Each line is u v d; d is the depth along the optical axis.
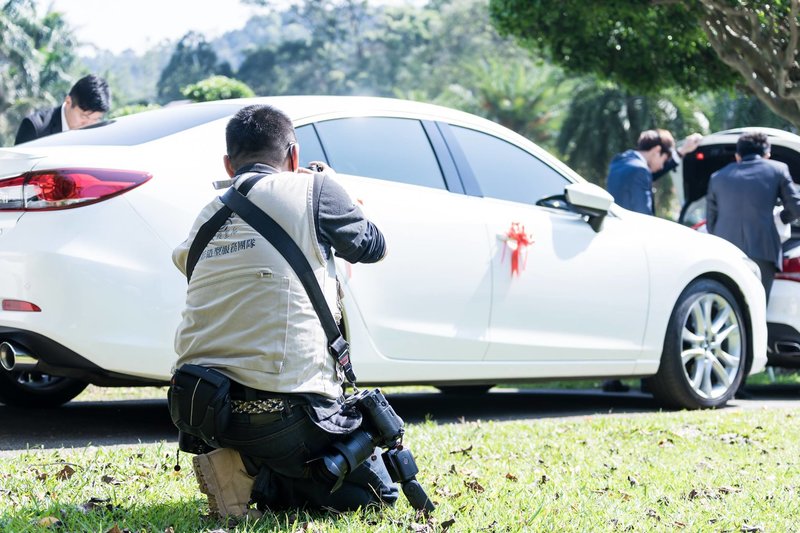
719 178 13.16
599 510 5.70
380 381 8.69
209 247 5.16
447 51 145.50
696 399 10.86
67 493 5.73
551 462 7.30
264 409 4.98
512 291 9.44
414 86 145.88
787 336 12.73
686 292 10.88
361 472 5.37
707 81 18.39
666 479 6.72
